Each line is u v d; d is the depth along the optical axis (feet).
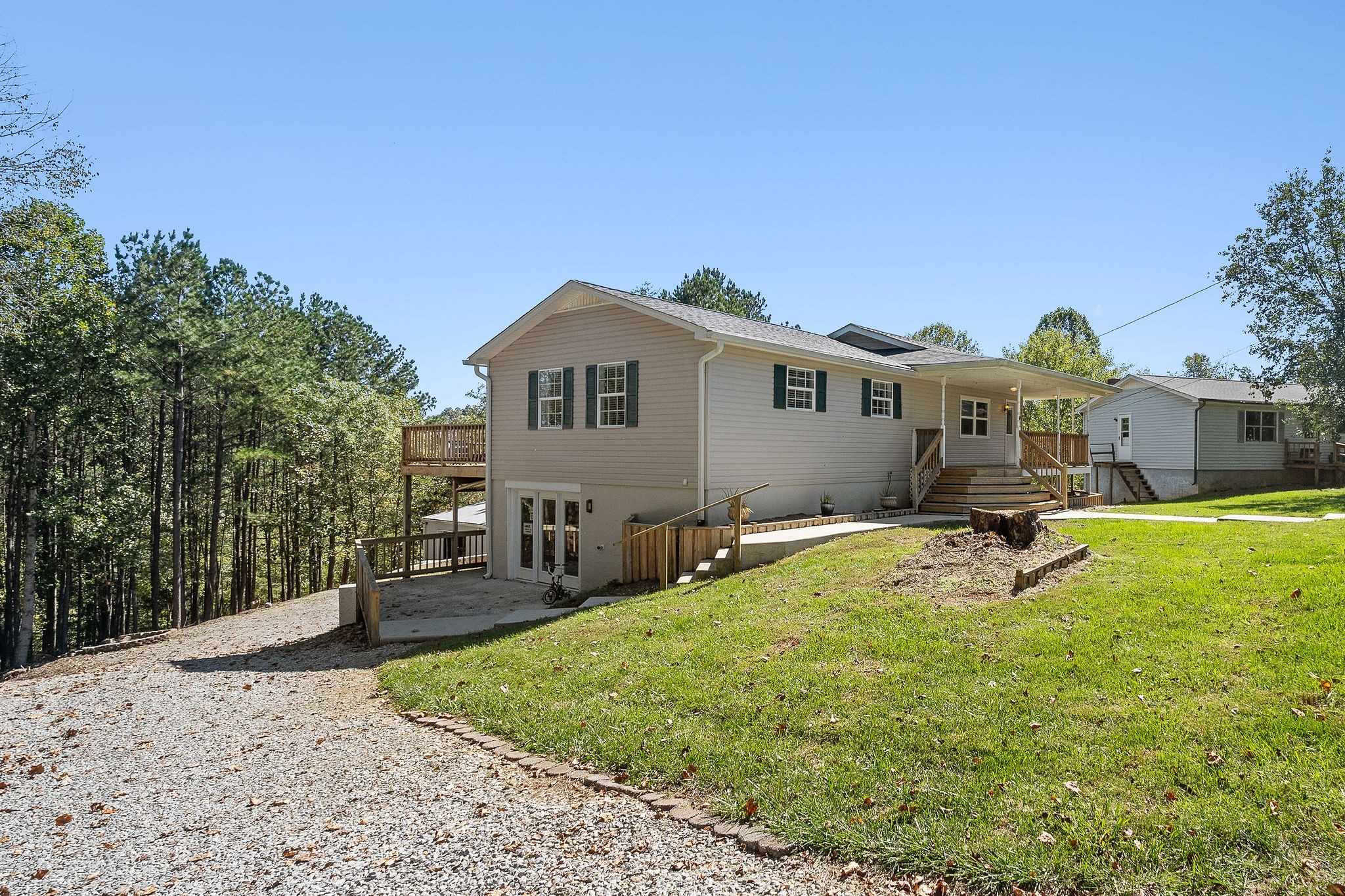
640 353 49.34
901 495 63.57
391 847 15.61
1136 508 60.13
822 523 49.11
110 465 77.66
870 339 77.36
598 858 14.35
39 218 49.60
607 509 51.37
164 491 83.76
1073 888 11.85
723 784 16.69
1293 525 38.19
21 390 66.13
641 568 45.62
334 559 101.40
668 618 30.83
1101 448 106.42
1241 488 95.35
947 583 28.04
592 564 52.34
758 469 49.60
